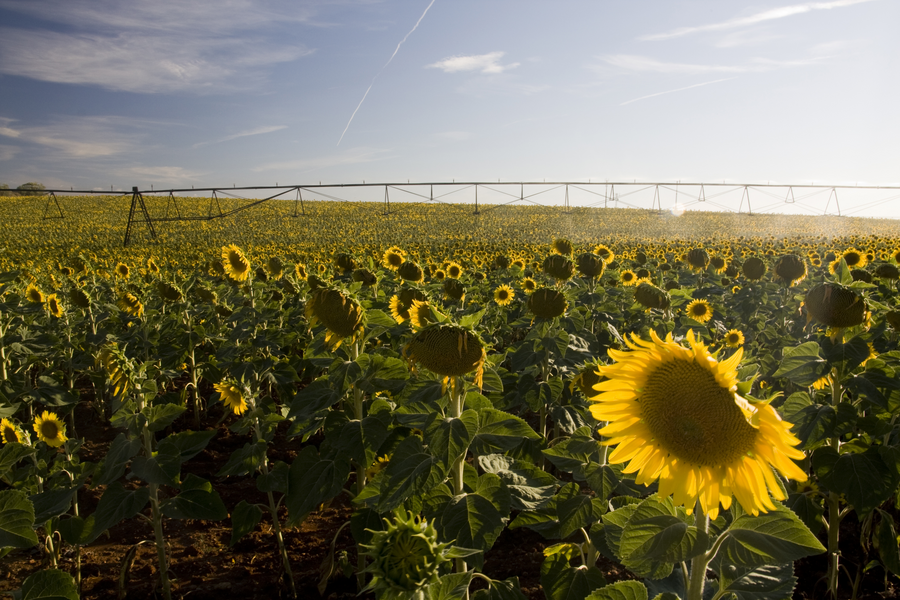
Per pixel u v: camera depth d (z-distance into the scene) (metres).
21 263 22.48
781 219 87.88
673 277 14.22
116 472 3.55
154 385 3.80
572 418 4.83
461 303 8.79
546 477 3.17
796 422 3.56
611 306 7.66
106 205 91.12
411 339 2.76
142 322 8.12
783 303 8.06
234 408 4.72
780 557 1.78
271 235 56.75
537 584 4.38
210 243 45.12
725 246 26.69
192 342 7.47
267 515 5.77
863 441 3.59
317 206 97.00
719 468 1.72
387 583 1.67
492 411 2.81
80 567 4.84
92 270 15.02
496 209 96.81
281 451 7.18
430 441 2.65
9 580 4.64
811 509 3.75
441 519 2.80
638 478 1.86
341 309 3.53
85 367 8.22
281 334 6.74
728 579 2.20
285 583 4.47
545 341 5.12
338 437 3.55
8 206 88.31
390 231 63.69
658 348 1.83
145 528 5.58
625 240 44.81
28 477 4.46
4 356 6.41
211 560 4.97
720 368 1.70
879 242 26.81
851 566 4.45
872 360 3.66
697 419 1.69
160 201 97.31
